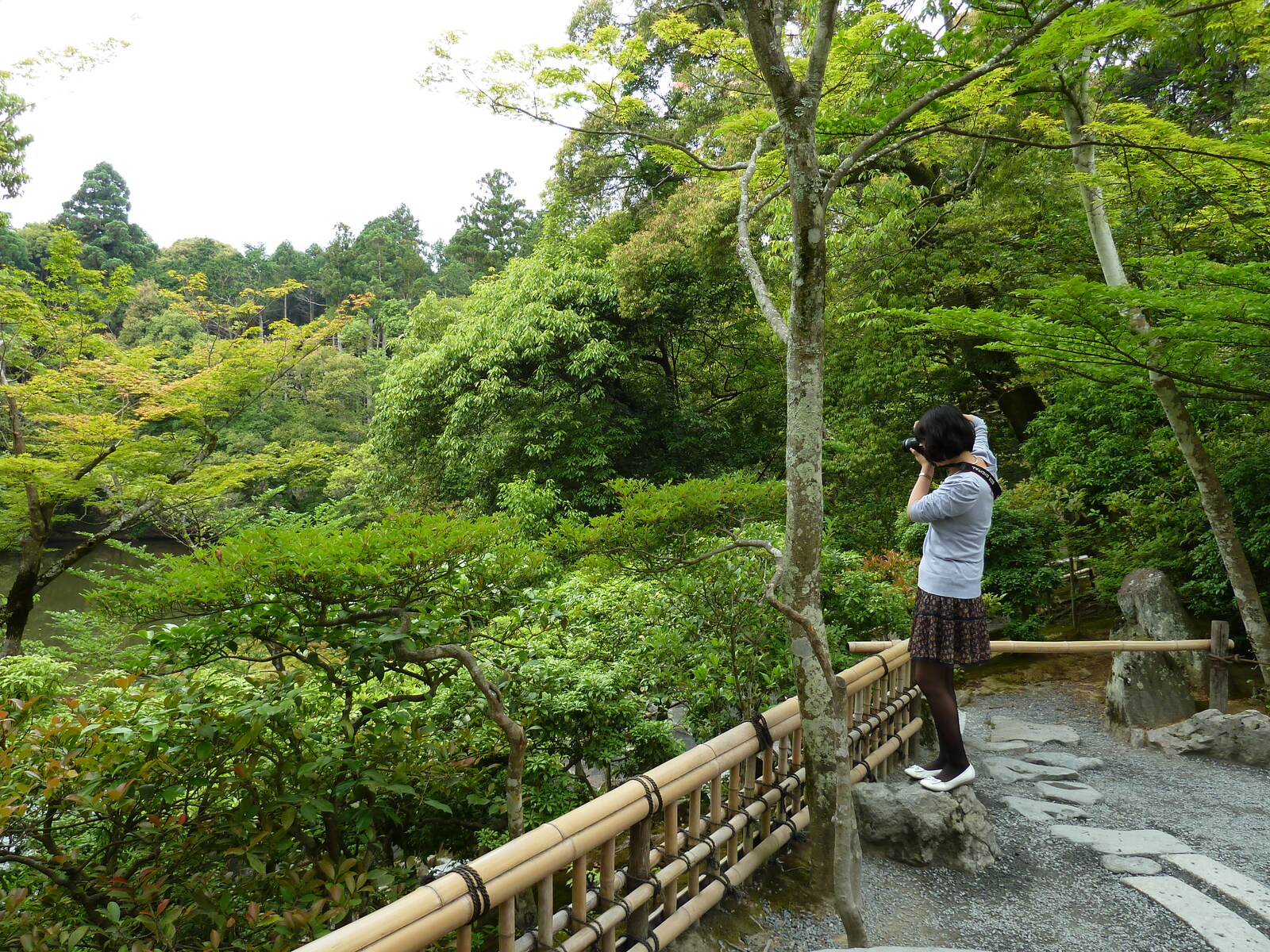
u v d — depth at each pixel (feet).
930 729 14.01
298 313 187.11
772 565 12.45
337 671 9.84
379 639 8.91
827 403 43.98
